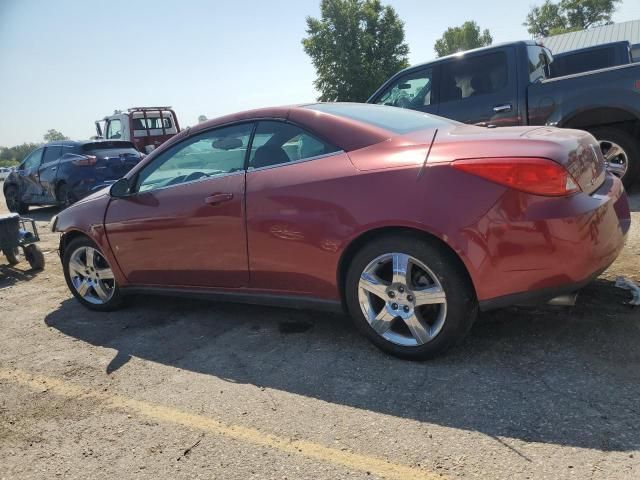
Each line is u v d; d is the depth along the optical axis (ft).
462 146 9.48
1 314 15.92
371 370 10.06
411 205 9.32
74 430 9.09
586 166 9.45
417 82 23.75
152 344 12.48
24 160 40.27
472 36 260.42
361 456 7.62
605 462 6.93
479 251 8.91
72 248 15.24
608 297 11.77
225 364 11.03
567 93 20.13
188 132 12.98
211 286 12.60
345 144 10.61
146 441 8.55
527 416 8.09
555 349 9.98
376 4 142.72
